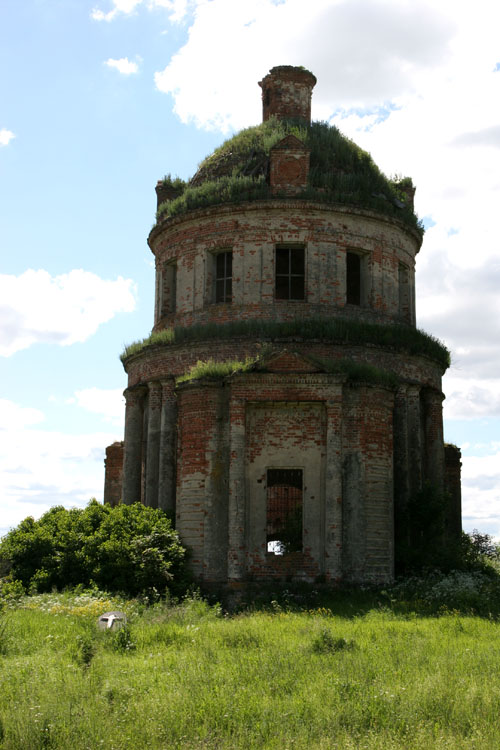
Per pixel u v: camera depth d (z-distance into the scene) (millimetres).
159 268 35531
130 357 33594
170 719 11352
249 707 11984
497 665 14789
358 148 36406
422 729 10844
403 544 28281
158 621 20562
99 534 26266
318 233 31969
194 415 27781
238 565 25953
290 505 28609
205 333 30750
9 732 10750
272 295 31531
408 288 35031
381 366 30781
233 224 32281
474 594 24109
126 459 33469
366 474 27016
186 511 27297
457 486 38094
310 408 27531
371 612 22156
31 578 26078
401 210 34281
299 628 19344
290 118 37469
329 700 12328
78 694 12523
